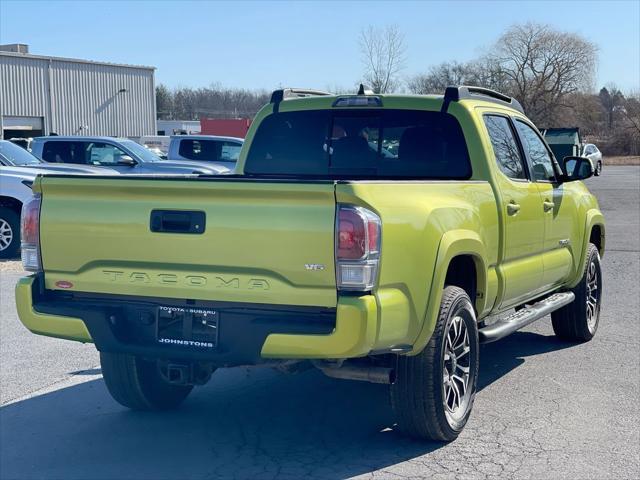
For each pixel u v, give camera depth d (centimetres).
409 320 472
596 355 768
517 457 508
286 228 445
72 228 496
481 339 585
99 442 542
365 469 490
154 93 5725
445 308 510
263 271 452
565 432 554
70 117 5194
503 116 675
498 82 6919
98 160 1881
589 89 7069
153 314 486
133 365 571
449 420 523
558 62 6869
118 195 484
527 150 700
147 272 480
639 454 513
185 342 476
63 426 574
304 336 443
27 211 509
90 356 771
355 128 658
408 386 502
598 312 844
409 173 638
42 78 5025
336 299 441
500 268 609
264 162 691
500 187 613
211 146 2195
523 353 780
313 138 673
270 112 689
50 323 501
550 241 708
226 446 532
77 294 507
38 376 701
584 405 613
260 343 454
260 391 655
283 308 456
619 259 1412
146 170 1850
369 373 478
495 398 633
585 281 799
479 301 573
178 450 526
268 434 554
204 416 593
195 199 464
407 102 637
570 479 474
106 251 488
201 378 501
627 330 870
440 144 628
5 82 4828
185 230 466
